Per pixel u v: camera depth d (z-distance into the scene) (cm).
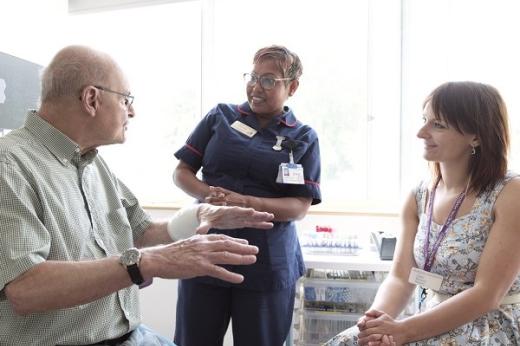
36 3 238
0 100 210
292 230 169
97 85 104
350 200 260
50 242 94
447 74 243
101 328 104
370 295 188
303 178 159
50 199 98
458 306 114
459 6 240
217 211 125
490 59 237
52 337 96
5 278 83
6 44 216
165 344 119
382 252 186
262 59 161
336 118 264
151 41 285
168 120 285
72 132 106
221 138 163
